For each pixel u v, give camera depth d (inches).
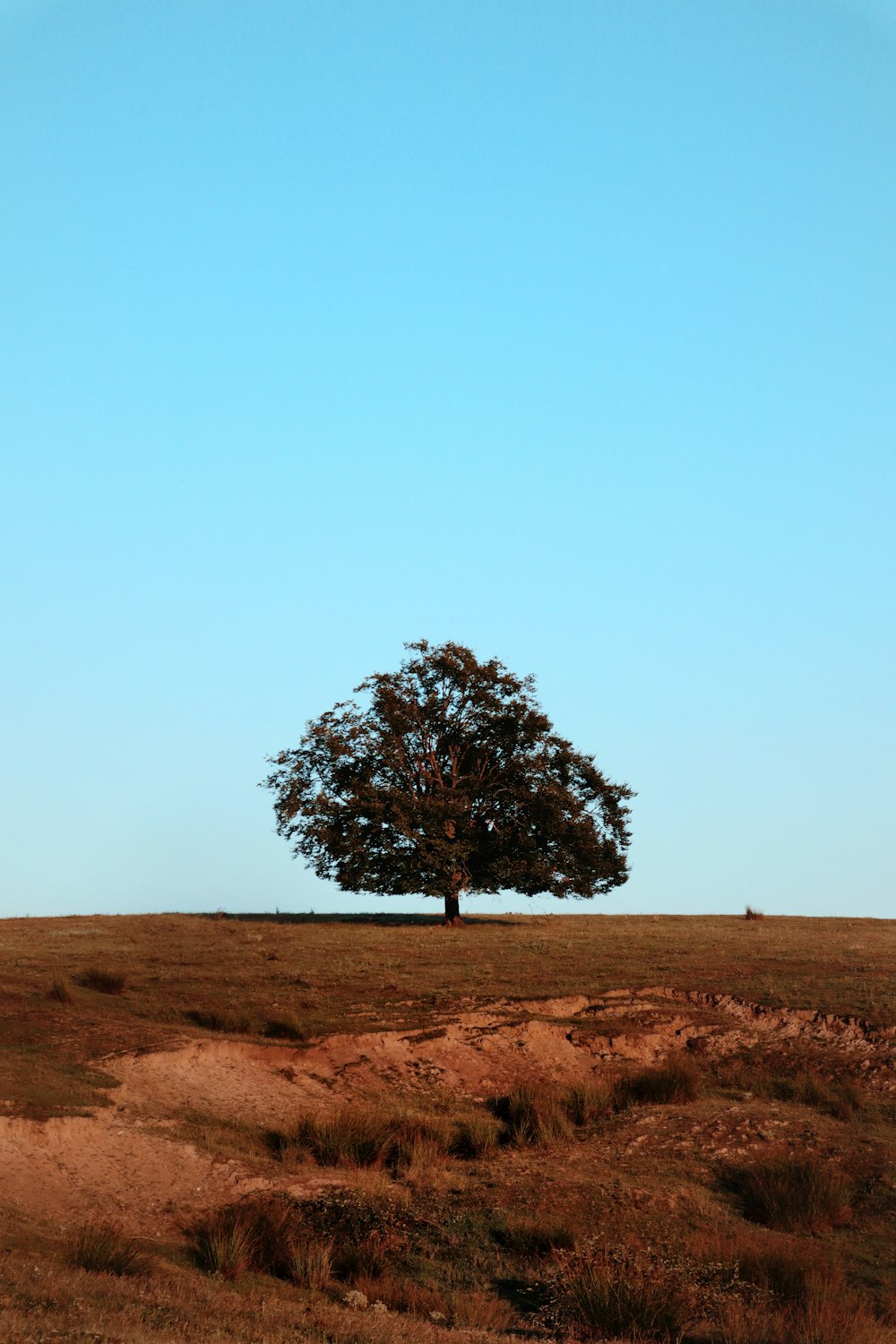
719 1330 556.4
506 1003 1119.0
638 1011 1120.2
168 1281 539.5
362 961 1321.4
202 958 1334.9
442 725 1893.5
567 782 1905.8
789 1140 834.8
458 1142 834.8
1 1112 714.8
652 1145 831.1
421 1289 602.5
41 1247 563.8
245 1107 848.3
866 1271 651.5
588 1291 573.9
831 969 1284.4
